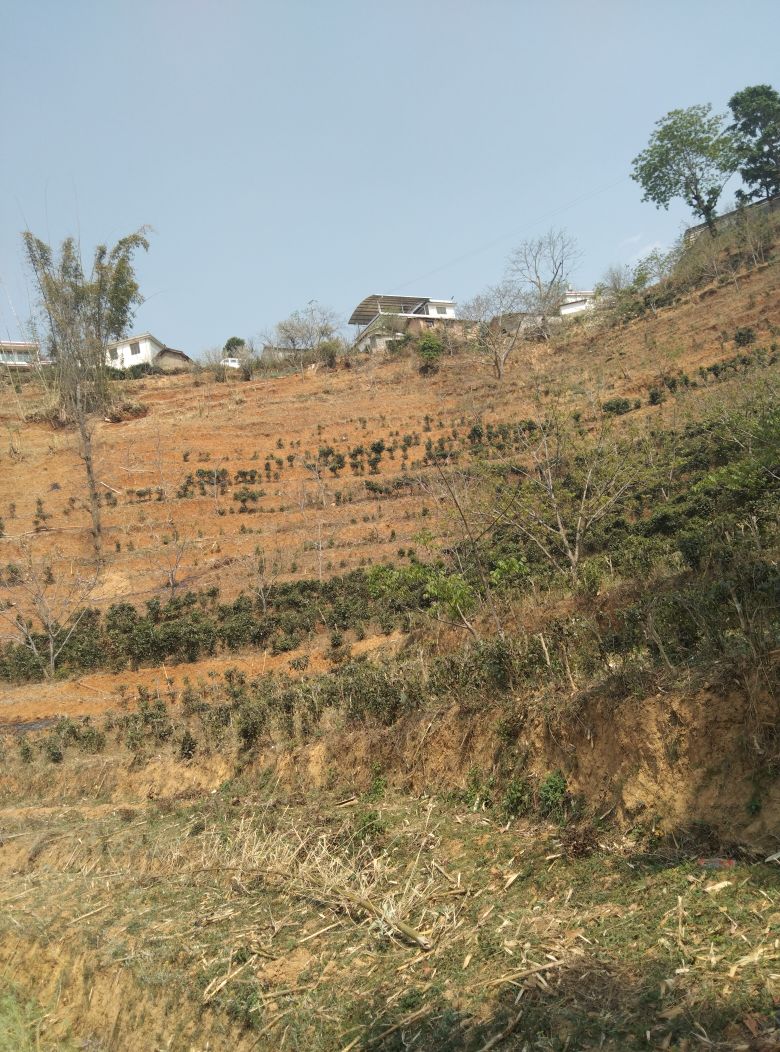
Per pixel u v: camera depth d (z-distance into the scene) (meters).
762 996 5.30
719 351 34.22
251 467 35.84
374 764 13.23
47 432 39.03
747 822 7.56
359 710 14.66
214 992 8.00
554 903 7.75
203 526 31.80
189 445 37.31
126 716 19.56
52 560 30.28
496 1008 6.28
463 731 12.01
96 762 17.89
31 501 33.78
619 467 18.58
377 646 20.25
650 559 14.72
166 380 47.62
